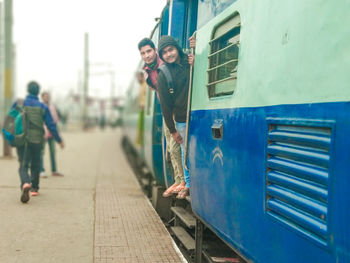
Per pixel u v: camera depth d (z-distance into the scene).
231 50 3.28
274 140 2.47
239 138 2.97
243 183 2.89
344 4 1.87
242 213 2.91
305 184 2.13
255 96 2.74
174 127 4.29
